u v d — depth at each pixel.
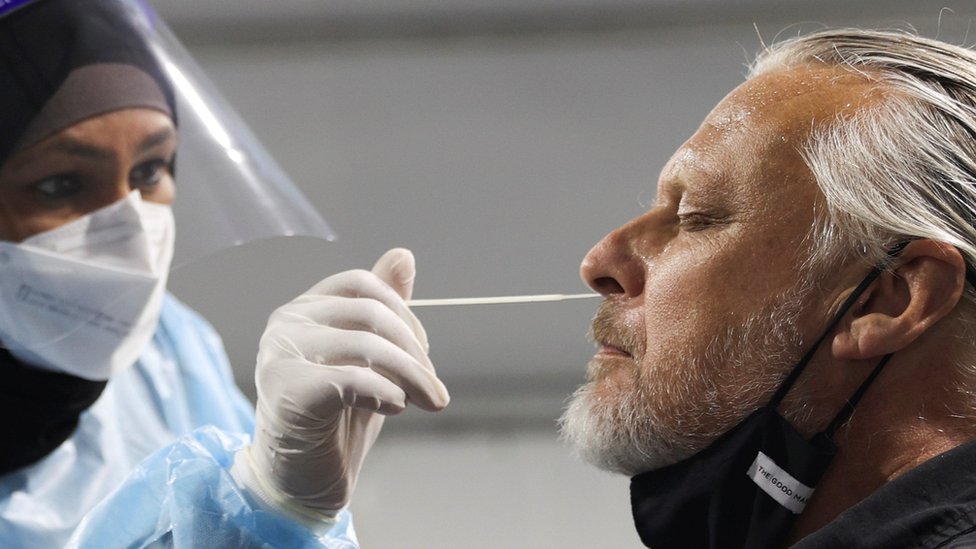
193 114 2.85
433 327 5.62
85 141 2.58
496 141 5.78
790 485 2.13
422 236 5.68
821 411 2.15
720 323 2.20
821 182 2.18
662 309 2.25
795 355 2.16
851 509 1.95
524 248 5.67
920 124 2.19
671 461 2.24
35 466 3.31
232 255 5.58
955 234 2.12
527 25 5.87
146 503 2.58
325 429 2.44
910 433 2.12
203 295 5.55
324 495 2.54
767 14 5.79
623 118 5.79
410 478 5.49
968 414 2.12
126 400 3.66
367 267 5.62
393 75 5.86
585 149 5.77
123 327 2.74
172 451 2.63
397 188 5.74
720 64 5.82
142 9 2.86
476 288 5.62
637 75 5.82
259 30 5.81
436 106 5.82
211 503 2.51
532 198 5.73
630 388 2.26
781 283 2.18
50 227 2.62
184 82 2.88
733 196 2.24
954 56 2.29
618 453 2.26
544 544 5.25
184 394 3.79
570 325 5.61
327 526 2.61
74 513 3.33
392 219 5.70
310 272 5.60
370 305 2.53
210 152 2.85
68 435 3.28
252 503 2.54
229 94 5.82
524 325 5.61
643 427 2.23
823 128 2.23
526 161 5.77
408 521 5.34
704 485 2.20
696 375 2.20
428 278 5.63
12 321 2.67
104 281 2.67
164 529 2.54
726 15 5.82
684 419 2.20
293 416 2.42
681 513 2.24
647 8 5.82
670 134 5.76
